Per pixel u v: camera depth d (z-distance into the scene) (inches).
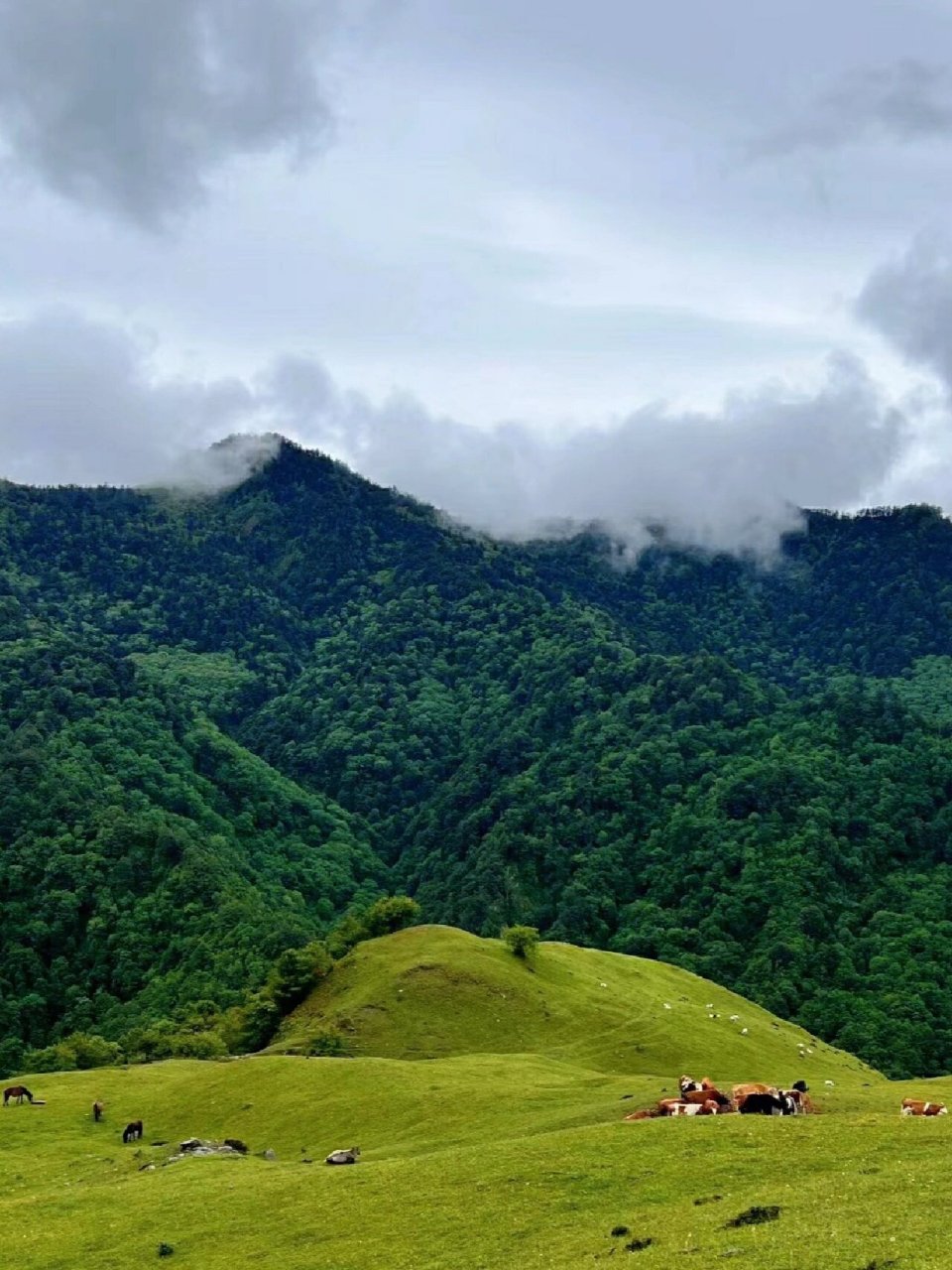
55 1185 2928.2
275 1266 1914.4
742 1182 1937.7
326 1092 3558.1
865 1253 1453.0
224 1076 3946.9
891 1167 1882.4
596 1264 1617.9
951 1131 2112.5
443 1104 3275.1
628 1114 2755.9
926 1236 1487.5
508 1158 2242.9
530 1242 1808.6
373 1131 3186.5
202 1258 2025.1
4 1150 3464.6
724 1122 2305.6
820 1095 3006.9
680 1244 1625.2
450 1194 2097.7
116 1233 2219.5
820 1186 1813.5
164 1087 4065.0
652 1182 1993.1
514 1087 3371.1
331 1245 1964.8
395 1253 1875.0
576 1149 2223.2
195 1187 2455.7
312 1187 2305.6
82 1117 3801.7
